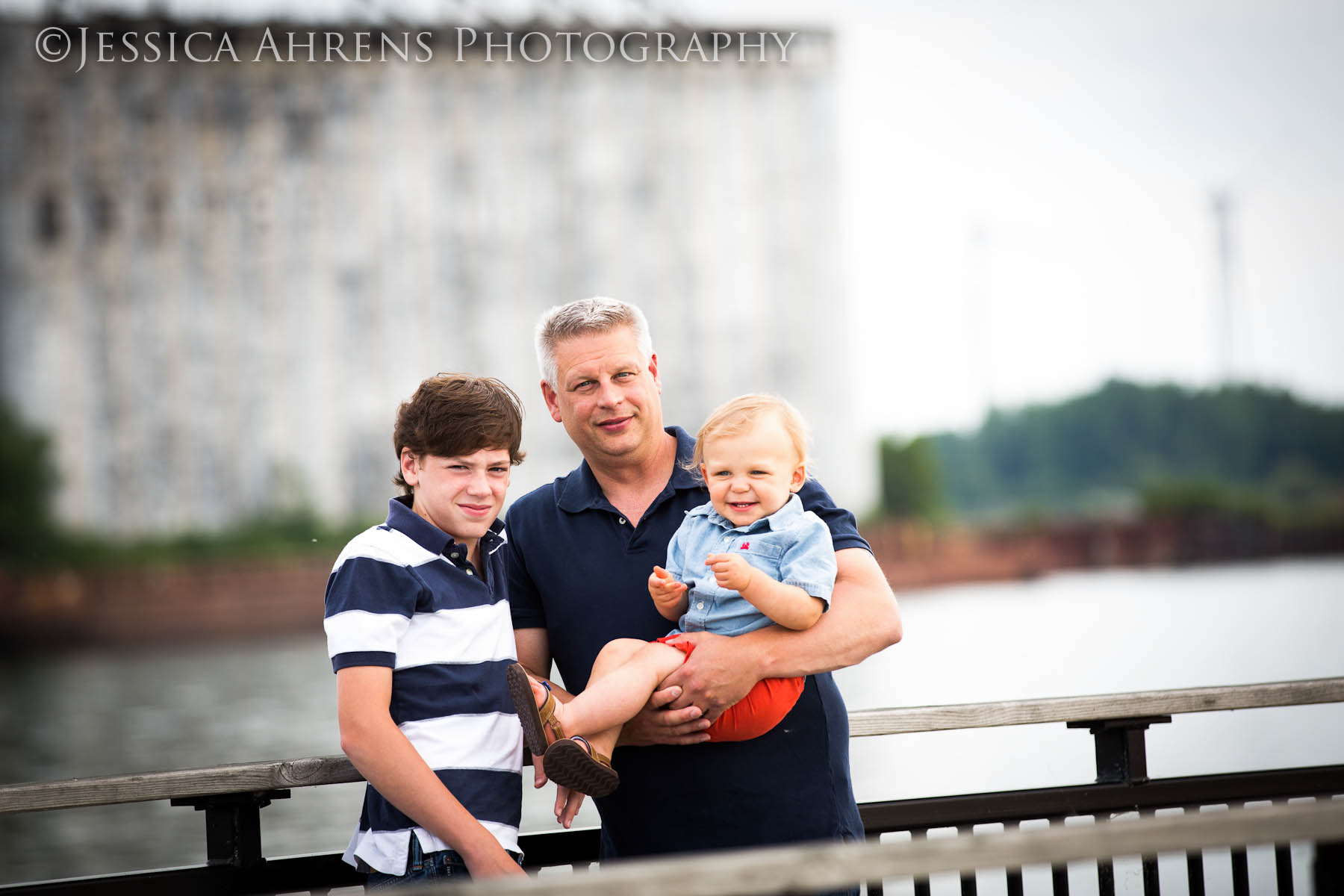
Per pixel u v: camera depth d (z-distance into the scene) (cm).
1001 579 4672
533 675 231
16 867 903
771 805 214
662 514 232
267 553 3941
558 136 4194
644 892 118
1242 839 129
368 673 190
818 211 4319
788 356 4312
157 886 196
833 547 224
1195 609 2878
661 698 209
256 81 4016
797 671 210
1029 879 524
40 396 3906
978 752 997
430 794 187
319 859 204
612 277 4219
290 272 4047
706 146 4262
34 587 3762
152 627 3788
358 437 4066
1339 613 2575
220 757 1487
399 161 4109
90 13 3919
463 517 204
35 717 1991
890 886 528
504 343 4153
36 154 3894
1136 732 223
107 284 3938
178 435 3969
